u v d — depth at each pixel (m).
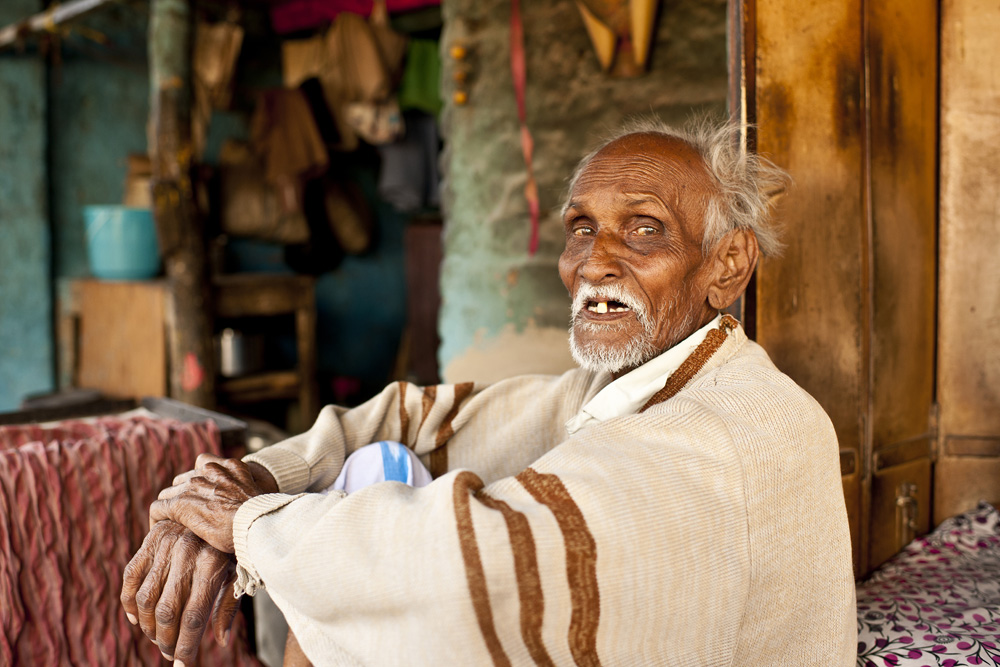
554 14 2.50
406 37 4.09
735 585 0.93
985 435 1.76
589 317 1.16
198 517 1.06
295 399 4.64
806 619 1.04
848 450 1.54
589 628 0.85
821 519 1.05
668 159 1.12
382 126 4.15
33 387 4.45
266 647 1.99
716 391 1.03
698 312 1.18
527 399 1.42
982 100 1.71
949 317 1.77
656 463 0.92
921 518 1.77
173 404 2.13
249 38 5.02
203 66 4.02
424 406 1.40
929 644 1.29
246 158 4.39
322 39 4.23
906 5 1.63
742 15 1.41
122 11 4.68
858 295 1.54
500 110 2.64
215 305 4.00
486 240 2.71
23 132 4.30
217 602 1.07
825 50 1.48
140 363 3.96
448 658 0.84
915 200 1.69
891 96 1.60
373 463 1.23
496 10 2.62
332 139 4.38
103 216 3.91
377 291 5.74
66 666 1.58
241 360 4.27
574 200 1.16
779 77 1.44
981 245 1.74
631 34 2.33
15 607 1.52
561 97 2.51
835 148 1.50
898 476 1.69
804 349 1.50
